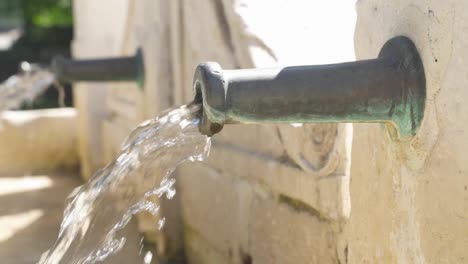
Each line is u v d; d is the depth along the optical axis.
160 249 1.64
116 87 2.53
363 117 0.86
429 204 0.83
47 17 6.22
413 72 0.84
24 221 2.13
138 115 1.90
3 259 1.75
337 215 1.03
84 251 1.03
